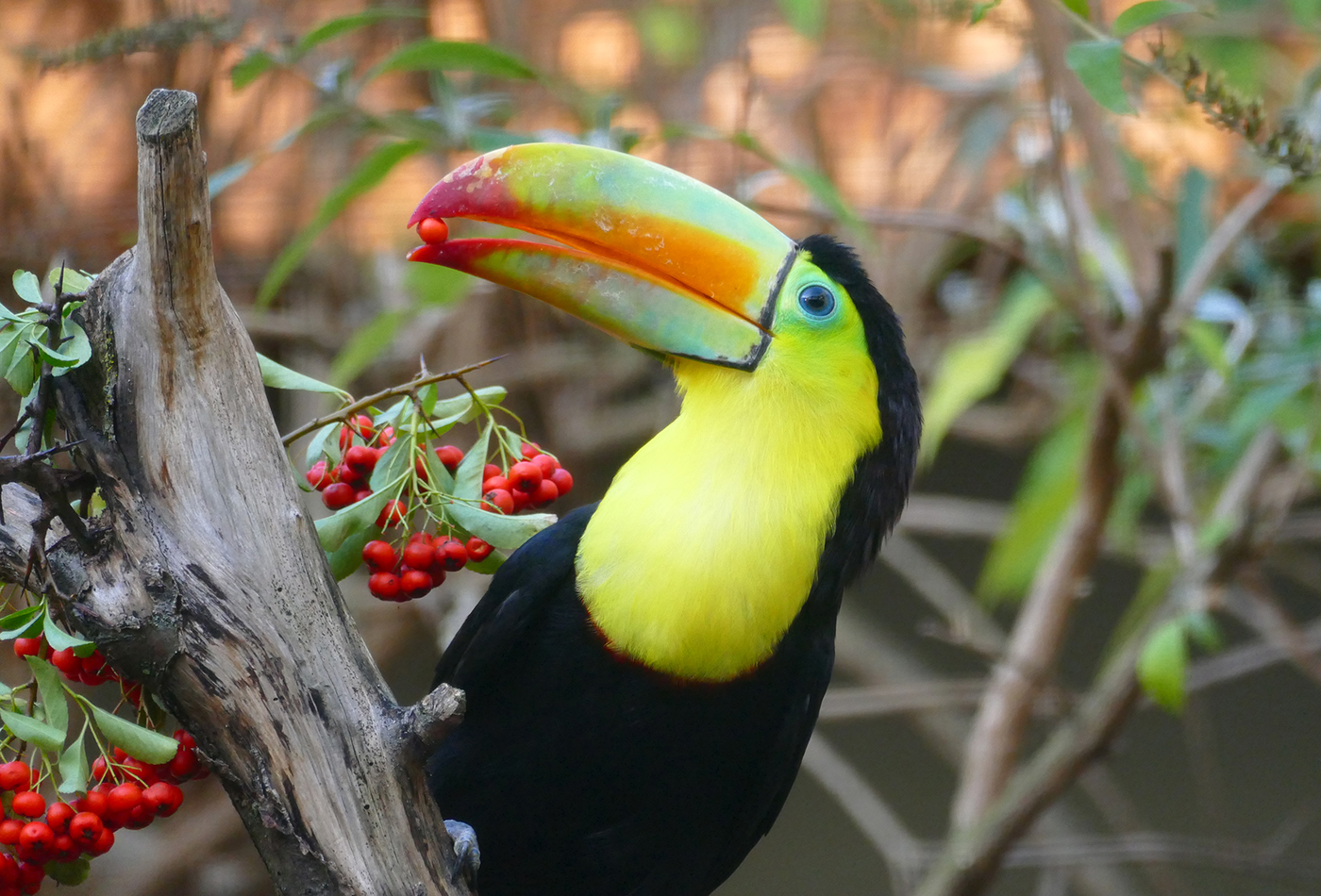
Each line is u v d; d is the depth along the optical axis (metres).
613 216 4.14
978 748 7.03
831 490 4.16
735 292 4.15
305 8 7.47
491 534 3.62
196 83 7.36
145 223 3.08
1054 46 5.81
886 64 8.10
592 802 4.37
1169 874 9.55
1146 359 5.90
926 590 8.88
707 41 8.04
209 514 3.15
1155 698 5.52
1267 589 8.41
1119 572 12.65
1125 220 5.95
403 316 6.25
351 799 3.17
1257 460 6.39
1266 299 6.88
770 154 5.44
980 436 8.80
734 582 4.07
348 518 3.57
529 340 8.51
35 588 3.10
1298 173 4.10
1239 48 6.95
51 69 5.00
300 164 7.68
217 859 9.20
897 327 4.36
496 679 4.34
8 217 7.16
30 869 3.19
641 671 4.16
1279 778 12.30
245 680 3.11
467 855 3.96
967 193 7.91
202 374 3.18
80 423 3.12
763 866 12.98
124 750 3.03
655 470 4.25
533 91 7.66
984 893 7.23
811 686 4.37
